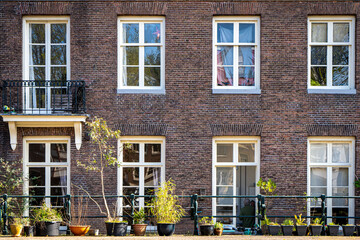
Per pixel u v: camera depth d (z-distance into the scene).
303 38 14.05
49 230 12.00
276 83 14.01
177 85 14.02
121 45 14.24
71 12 14.07
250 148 14.17
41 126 13.82
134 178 14.10
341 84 14.20
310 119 13.95
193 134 13.95
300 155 13.91
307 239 11.00
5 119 13.43
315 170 14.14
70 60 14.09
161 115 13.98
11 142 13.77
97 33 14.06
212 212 13.91
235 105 13.98
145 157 14.15
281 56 14.05
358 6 13.96
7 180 13.60
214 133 13.91
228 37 14.21
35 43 14.25
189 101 14.00
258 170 14.03
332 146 14.16
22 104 14.06
